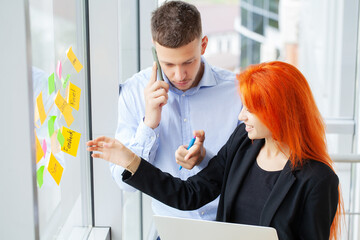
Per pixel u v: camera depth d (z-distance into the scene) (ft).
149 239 6.75
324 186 3.71
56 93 3.81
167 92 4.75
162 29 4.25
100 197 4.85
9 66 2.62
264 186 4.08
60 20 3.97
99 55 4.64
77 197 4.54
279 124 3.77
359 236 7.82
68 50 4.00
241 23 21.01
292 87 3.78
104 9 4.55
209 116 5.28
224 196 4.42
